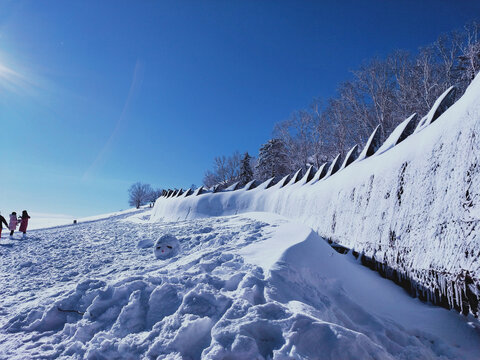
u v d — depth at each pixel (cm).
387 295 472
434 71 2538
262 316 280
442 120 527
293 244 491
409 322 393
